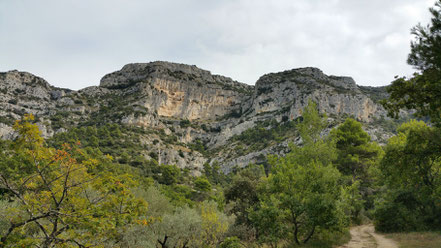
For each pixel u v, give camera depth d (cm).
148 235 1677
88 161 827
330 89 16488
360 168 3869
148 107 18275
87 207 794
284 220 1770
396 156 1517
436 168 2216
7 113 14138
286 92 18362
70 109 16675
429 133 1320
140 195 2162
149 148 13338
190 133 18738
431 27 1016
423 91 1137
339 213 1678
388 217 2405
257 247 1767
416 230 2164
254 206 2355
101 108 17375
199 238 1977
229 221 2538
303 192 1794
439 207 2231
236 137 17362
